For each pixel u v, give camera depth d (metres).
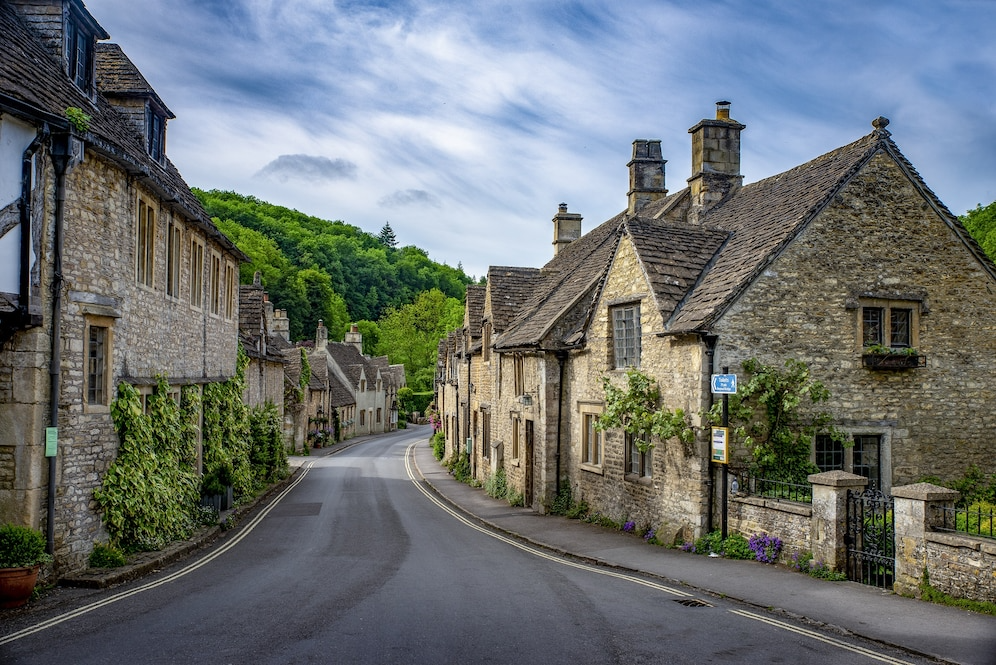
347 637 7.73
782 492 12.60
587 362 18.83
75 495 11.12
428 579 11.11
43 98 10.34
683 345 14.01
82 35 12.80
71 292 11.06
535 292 27.52
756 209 16.88
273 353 32.31
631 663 6.94
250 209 107.94
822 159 16.38
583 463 19.11
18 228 9.95
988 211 30.69
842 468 13.97
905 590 9.58
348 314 105.44
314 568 12.07
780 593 9.79
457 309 102.81
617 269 17.03
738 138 20.02
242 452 22.00
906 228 14.49
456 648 7.36
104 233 11.94
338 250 114.75
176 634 7.85
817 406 13.78
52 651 7.28
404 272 123.44
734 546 12.76
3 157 9.76
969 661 6.95
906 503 9.66
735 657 7.14
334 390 61.72
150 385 13.81
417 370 99.69
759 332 13.58
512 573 11.77
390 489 27.38
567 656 7.12
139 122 15.15
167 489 13.77
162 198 14.62
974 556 8.78
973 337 14.70
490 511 20.89
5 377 10.22
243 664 6.82
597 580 11.20
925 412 14.35
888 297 14.22
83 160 11.36
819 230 14.03
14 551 9.41
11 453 10.16
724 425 13.14
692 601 9.62
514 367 23.81
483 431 28.67
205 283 18.39
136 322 13.30
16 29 11.45
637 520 15.95
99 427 11.81
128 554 12.38
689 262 15.83
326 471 35.03
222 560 12.93
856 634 7.87
